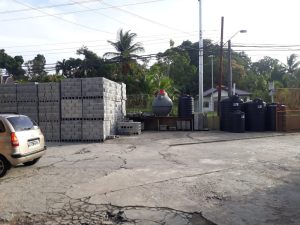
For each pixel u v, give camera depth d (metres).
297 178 7.44
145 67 52.09
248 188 6.62
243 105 20.34
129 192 6.45
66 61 55.91
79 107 15.65
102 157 10.77
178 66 58.41
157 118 21.78
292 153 11.20
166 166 9.04
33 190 6.76
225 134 18.28
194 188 6.66
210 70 63.09
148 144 14.05
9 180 7.70
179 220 4.98
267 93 39.31
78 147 13.46
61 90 15.84
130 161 9.91
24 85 16.17
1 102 16.41
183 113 21.48
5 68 63.44
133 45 50.22
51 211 5.49
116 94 18.53
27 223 5.02
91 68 51.19
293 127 20.03
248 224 4.75
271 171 8.22
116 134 18.44
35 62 67.06
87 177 7.82
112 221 5.03
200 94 22.84
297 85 53.97
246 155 10.80
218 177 7.59
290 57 67.38
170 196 6.14
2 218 5.23
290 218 4.96
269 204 5.60
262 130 19.89
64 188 6.86
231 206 5.53
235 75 62.94
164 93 22.47
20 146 8.16
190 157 10.54
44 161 10.16
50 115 15.89
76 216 5.25
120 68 49.62
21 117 8.84
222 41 25.17
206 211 5.31
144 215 5.21
